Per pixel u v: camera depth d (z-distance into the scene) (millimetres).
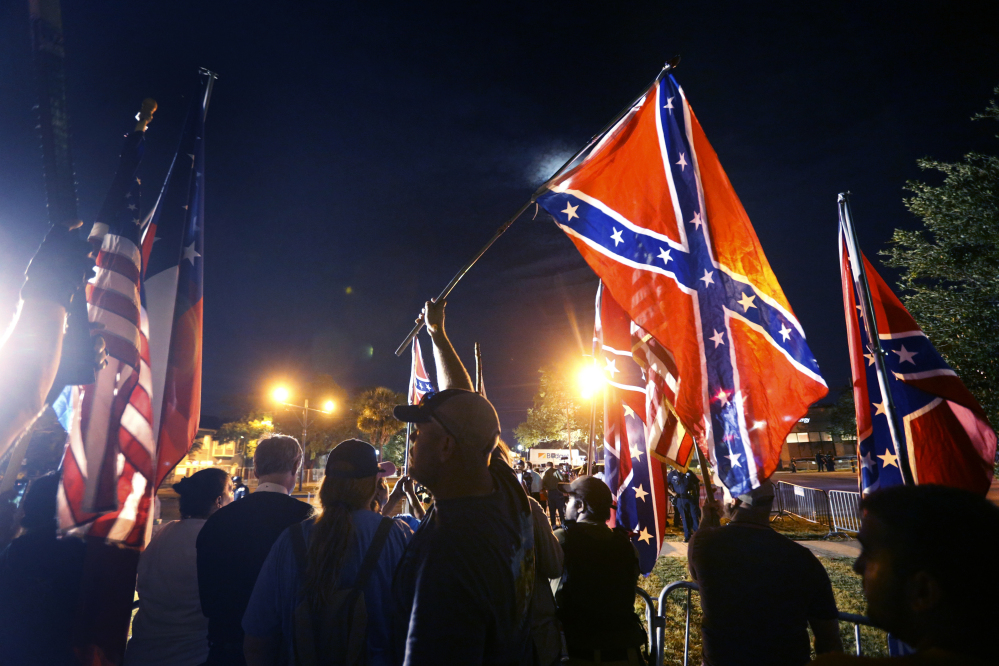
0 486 1846
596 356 5145
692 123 3443
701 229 3246
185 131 3150
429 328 2439
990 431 3602
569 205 3520
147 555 2818
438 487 1627
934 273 11516
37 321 1080
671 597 7027
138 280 2449
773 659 2309
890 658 947
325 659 2020
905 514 992
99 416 2311
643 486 4723
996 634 879
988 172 10867
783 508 15922
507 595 1469
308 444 55562
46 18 1259
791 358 2900
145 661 2680
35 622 2135
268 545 2637
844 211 3975
